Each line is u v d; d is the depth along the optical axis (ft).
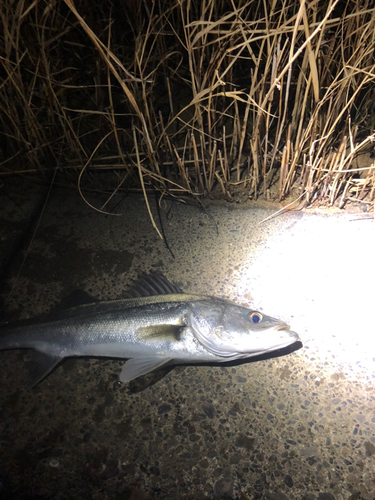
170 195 2.43
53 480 1.50
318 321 1.87
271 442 1.56
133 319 1.67
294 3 2.02
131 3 2.46
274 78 1.94
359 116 2.43
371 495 1.43
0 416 1.65
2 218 2.33
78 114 2.68
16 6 2.05
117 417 1.63
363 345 1.78
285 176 2.29
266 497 1.44
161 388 1.69
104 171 2.55
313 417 1.61
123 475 1.50
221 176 2.47
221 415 1.62
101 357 1.78
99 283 2.05
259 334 1.58
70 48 2.71
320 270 2.05
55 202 2.42
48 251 2.19
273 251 2.15
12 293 2.02
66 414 1.65
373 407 1.62
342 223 2.25
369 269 2.04
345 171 2.13
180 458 1.53
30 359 1.79
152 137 2.27
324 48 2.21
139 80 1.95
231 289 2.00
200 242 2.21
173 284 1.82
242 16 2.38
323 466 1.49
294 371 1.72
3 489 1.48
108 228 2.29
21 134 2.37
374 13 1.82
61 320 1.72
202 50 2.06
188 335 1.64
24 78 2.55
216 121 2.35
